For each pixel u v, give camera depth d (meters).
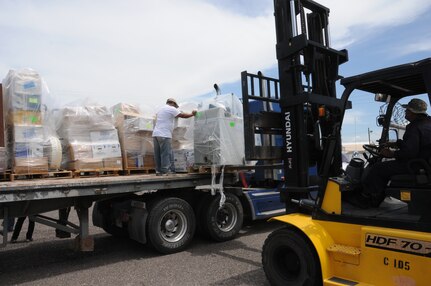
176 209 6.49
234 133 7.17
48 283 5.07
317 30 5.21
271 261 4.45
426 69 3.47
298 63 4.86
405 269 3.41
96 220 7.73
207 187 7.09
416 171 3.71
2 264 6.03
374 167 4.13
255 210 7.80
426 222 3.40
